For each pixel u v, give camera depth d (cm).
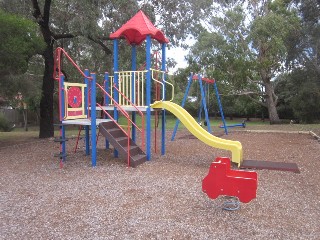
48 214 427
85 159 811
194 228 377
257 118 3441
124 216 415
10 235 364
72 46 1633
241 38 2278
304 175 656
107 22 1348
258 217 415
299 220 408
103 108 842
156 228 377
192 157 864
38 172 682
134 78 841
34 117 2936
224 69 2227
